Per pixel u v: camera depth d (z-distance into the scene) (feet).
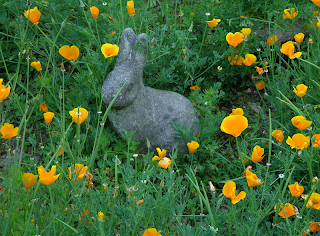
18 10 11.50
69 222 7.33
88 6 11.64
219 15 12.01
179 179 7.41
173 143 9.97
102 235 6.08
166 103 10.10
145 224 7.19
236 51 11.09
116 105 9.20
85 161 8.37
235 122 6.89
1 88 6.86
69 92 11.23
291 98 10.86
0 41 11.33
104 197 7.16
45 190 7.74
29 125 10.80
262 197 7.35
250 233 7.06
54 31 11.74
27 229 6.48
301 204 8.51
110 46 9.11
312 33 11.62
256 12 12.82
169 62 11.44
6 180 6.84
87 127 8.82
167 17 11.87
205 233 6.80
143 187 6.62
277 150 9.75
